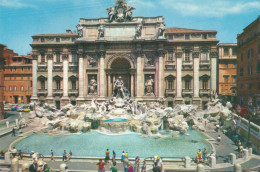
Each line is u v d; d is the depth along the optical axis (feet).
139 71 158.92
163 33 156.46
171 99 161.48
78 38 163.53
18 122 122.62
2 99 152.66
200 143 92.58
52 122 118.42
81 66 163.94
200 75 160.04
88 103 163.02
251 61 129.70
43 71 172.65
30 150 83.56
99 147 87.15
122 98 153.17
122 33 161.79
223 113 120.06
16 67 228.84
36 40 172.65
